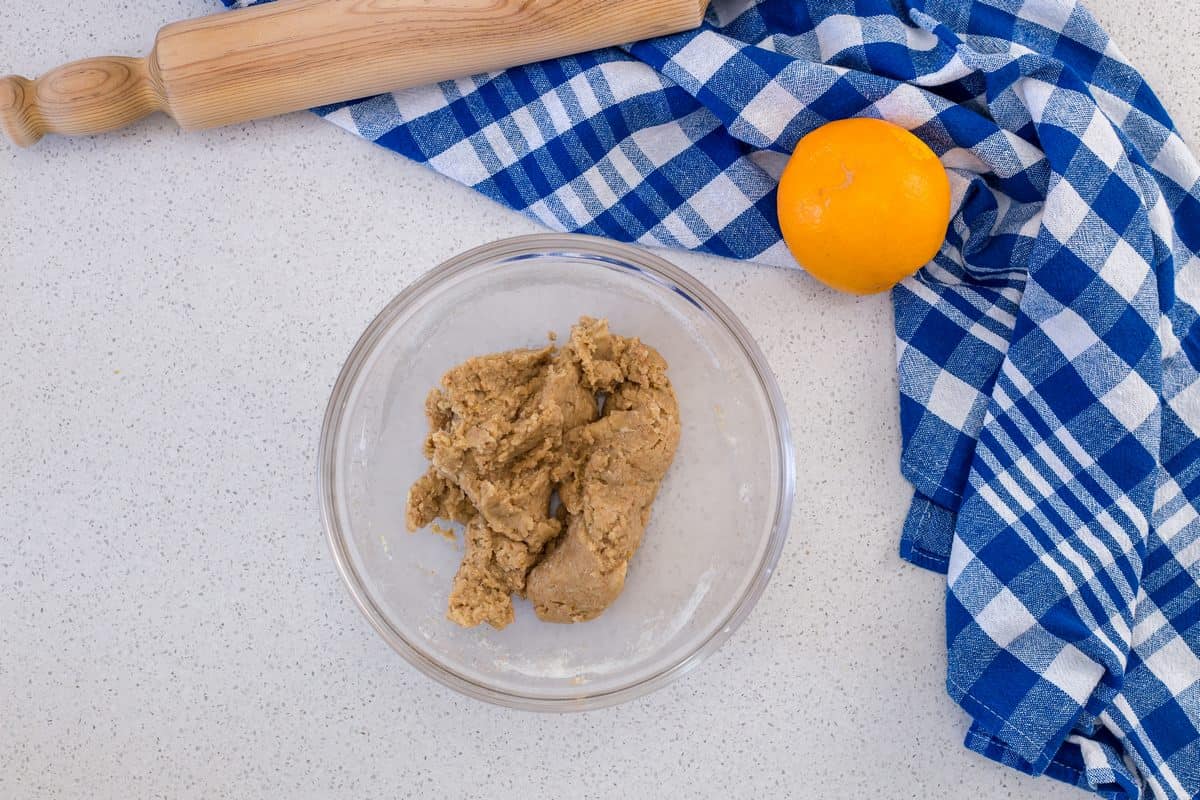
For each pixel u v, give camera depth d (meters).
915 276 0.79
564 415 0.73
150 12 0.79
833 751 0.78
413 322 0.79
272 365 0.79
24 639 0.79
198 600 0.79
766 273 0.79
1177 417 0.78
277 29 0.75
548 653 0.79
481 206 0.79
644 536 0.78
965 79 0.77
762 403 0.79
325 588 0.79
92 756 0.79
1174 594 0.77
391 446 0.79
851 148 0.72
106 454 0.79
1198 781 0.77
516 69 0.78
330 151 0.79
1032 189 0.77
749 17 0.79
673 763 0.78
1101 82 0.78
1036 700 0.76
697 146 0.79
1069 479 0.77
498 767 0.78
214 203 0.79
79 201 0.79
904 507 0.78
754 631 0.78
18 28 0.79
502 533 0.73
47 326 0.79
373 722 0.78
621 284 0.79
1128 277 0.75
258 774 0.78
